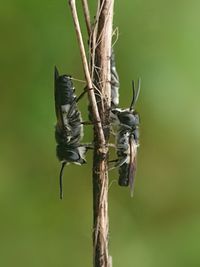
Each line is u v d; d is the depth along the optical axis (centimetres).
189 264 21
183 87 20
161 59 20
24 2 20
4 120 21
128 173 15
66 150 15
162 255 21
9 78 20
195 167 21
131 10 20
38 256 20
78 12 20
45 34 20
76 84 20
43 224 21
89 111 14
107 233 14
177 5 20
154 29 20
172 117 20
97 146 14
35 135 21
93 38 14
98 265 14
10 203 21
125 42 20
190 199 21
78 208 21
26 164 21
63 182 21
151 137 21
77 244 21
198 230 21
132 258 20
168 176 21
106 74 14
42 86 20
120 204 21
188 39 20
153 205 21
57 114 15
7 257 20
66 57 20
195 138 21
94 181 14
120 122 15
